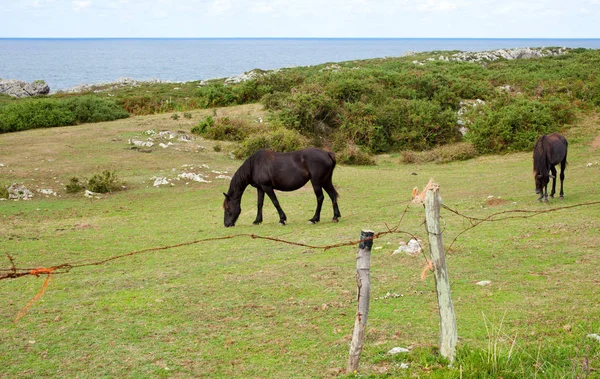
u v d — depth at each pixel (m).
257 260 11.32
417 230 12.93
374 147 29.08
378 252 11.15
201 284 9.77
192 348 7.08
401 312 7.91
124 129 30.34
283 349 6.89
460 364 5.82
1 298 9.40
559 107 30.67
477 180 20.92
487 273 9.39
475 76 41.28
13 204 18.25
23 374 6.46
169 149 26.36
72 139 27.59
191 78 125.56
